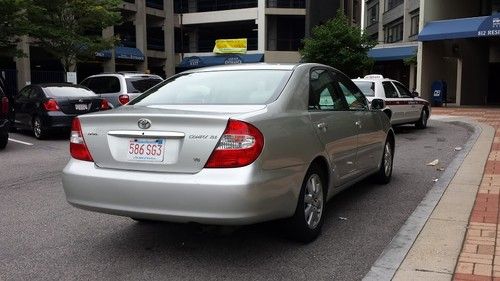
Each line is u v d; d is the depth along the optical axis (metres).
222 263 4.46
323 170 5.20
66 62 22.45
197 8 44.66
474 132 14.28
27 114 13.99
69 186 4.55
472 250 4.49
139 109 4.69
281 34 43.69
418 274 4.00
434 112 22.53
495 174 7.81
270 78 5.11
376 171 7.03
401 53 37.19
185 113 4.26
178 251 4.77
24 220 5.84
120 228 5.50
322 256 4.61
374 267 4.19
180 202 4.07
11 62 28.62
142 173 4.25
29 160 10.17
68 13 21.42
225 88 5.07
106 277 4.19
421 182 7.71
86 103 13.56
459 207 5.92
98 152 4.49
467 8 28.92
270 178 4.16
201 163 4.08
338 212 6.06
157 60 42.31
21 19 18.78
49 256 4.68
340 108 5.84
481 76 29.95
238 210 3.98
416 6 37.34
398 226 5.50
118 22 24.05
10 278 4.18
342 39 31.22
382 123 7.12
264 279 4.12
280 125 4.43
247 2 42.97
